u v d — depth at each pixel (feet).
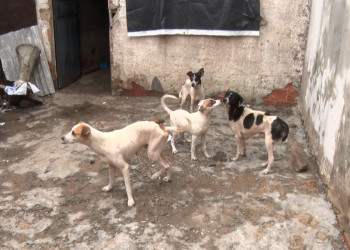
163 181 16.06
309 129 19.60
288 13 23.29
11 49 26.94
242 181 16.05
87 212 14.15
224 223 13.41
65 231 13.16
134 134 14.26
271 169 16.94
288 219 13.50
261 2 23.34
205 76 25.72
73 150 19.01
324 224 13.17
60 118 23.53
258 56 24.54
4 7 26.61
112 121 22.95
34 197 15.11
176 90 26.55
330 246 12.23
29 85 24.43
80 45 32.19
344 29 14.42
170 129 14.82
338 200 13.44
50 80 27.71
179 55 25.61
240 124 16.74
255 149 18.99
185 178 16.34
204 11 24.02
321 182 15.67
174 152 18.49
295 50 23.94
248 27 23.84
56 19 27.48
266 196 14.89
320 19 19.48
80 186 15.85
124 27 25.64
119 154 13.89
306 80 22.20
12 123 22.80
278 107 25.23
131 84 27.09
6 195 15.29
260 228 13.09
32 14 26.71
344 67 13.87
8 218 13.89
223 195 15.07
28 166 17.53
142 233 12.97
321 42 18.63
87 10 32.78
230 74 25.35
